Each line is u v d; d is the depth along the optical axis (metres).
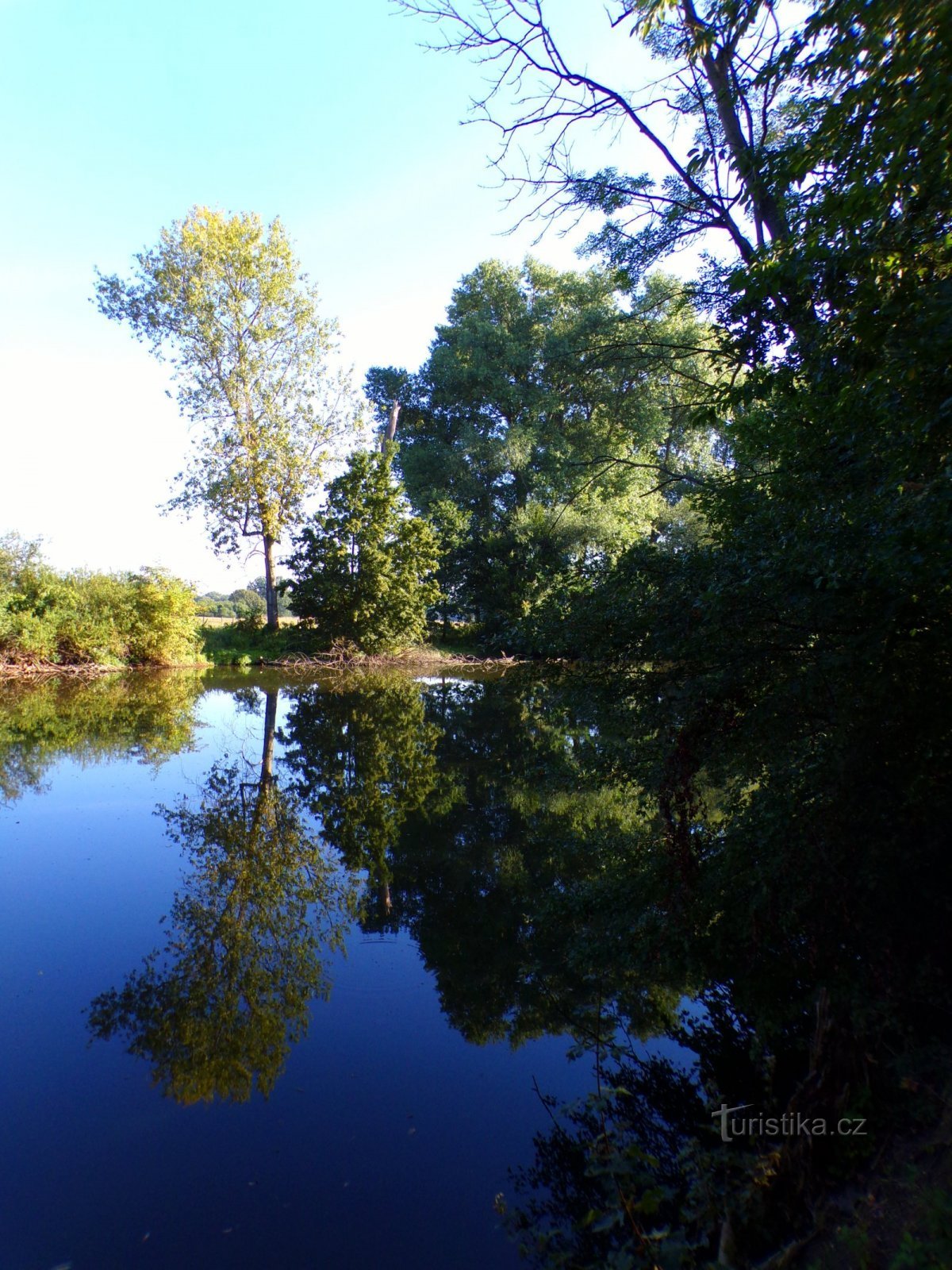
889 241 3.42
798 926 4.67
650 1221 3.28
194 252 29.94
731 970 5.08
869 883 4.05
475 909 7.07
